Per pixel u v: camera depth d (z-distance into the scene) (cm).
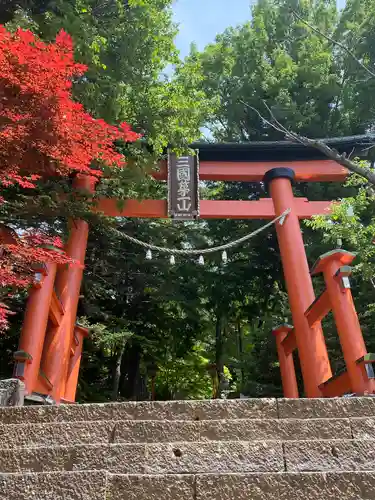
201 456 388
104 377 2025
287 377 1484
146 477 339
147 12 1113
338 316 1054
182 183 1410
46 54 638
